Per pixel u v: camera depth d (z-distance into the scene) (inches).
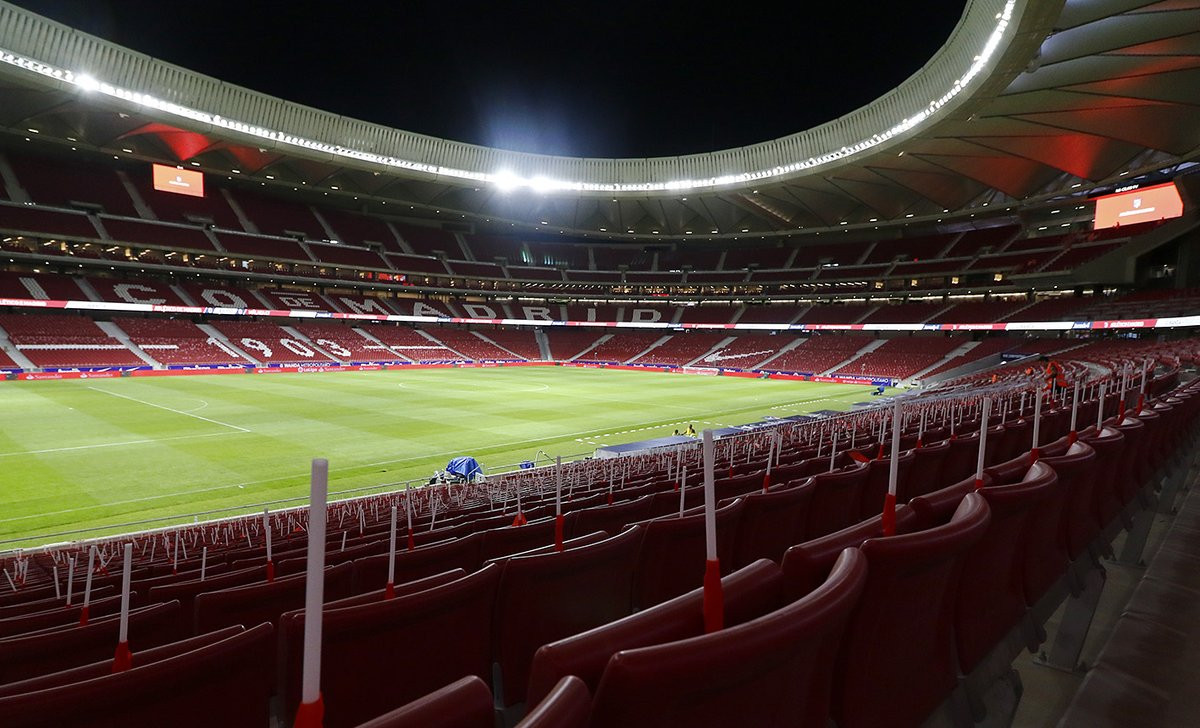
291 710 105.8
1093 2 970.7
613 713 46.8
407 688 107.0
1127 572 153.7
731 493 288.4
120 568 373.7
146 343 2052.2
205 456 857.5
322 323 2669.8
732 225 2960.1
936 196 2199.8
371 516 507.8
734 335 2970.0
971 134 1599.4
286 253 2549.2
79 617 215.5
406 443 976.3
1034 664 117.1
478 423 1163.9
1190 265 1738.4
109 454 856.9
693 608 66.6
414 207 2839.6
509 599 120.8
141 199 2335.1
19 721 78.4
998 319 2140.7
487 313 3093.0
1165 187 1732.3
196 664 91.6
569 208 2950.3
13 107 1748.3
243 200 2635.3
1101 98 1301.7
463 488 613.6
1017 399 623.2
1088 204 2106.3
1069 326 1870.1
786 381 2208.4
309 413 1234.6
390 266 2805.1
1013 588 109.9
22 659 146.7
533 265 3235.7
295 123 2075.5
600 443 1007.0
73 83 1609.3
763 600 75.4
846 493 221.0
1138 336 1876.2
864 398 1652.3
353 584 190.2
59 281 2094.0
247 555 354.9
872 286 2657.5
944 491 117.1
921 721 83.7
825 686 66.8
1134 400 425.1
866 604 71.1
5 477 737.0
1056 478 113.3
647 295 3213.6
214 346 2172.7
